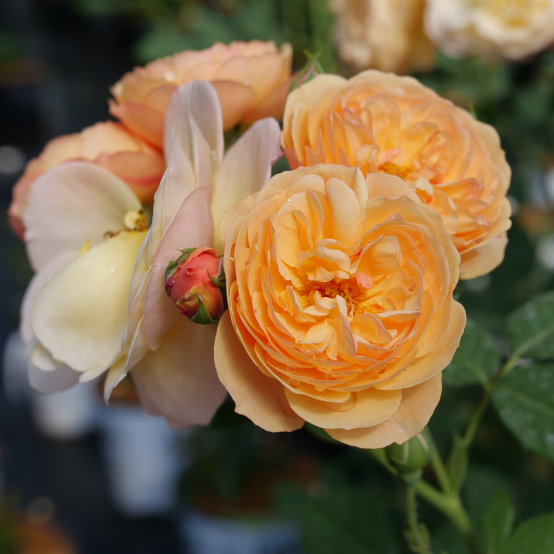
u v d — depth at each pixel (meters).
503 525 0.36
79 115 1.55
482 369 0.37
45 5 1.71
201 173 0.29
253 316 0.27
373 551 0.45
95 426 1.29
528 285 0.58
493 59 0.52
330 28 0.71
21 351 1.26
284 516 0.63
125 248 0.31
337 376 0.27
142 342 0.29
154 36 0.71
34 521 0.99
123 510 1.08
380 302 0.28
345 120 0.30
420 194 0.31
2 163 1.83
